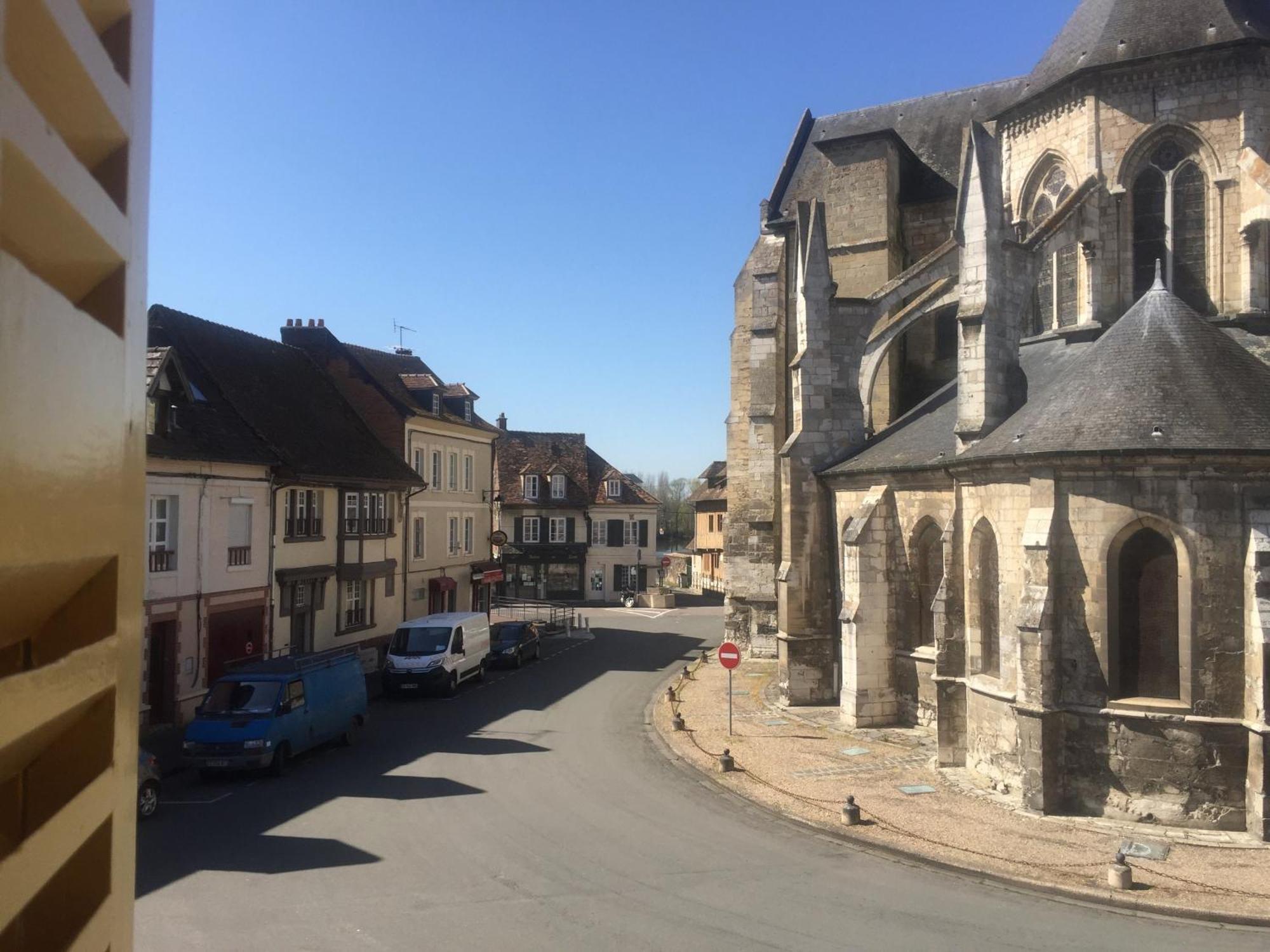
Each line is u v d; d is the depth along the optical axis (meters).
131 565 1.91
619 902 11.62
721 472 79.12
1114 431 15.34
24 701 1.43
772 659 32.91
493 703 26.73
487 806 16.02
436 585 38.34
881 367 28.47
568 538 64.75
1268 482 14.70
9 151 1.27
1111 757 15.24
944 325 28.69
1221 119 20.89
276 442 28.16
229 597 24.92
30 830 1.59
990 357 19.45
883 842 13.90
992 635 17.95
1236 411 15.20
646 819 15.27
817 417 24.80
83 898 1.83
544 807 15.98
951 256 25.09
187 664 23.28
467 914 11.19
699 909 11.45
